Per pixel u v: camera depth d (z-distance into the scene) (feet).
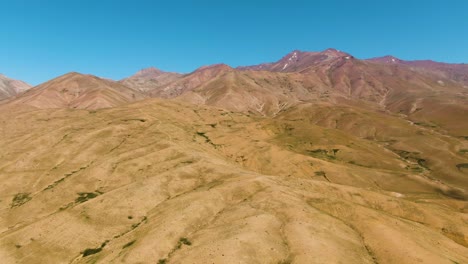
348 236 268.62
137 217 334.03
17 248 295.69
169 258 247.50
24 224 353.31
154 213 334.03
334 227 279.49
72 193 417.90
